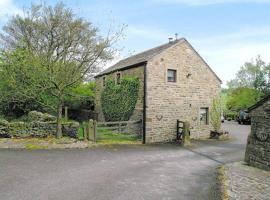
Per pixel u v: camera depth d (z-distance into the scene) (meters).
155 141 17.25
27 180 7.48
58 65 14.05
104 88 22.50
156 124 17.34
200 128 19.89
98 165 9.68
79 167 9.23
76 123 15.39
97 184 7.37
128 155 12.05
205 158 12.50
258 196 6.86
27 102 19.52
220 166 10.74
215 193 7.07
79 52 15.00
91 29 22.28
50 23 21.56
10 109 19.89
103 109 22.55
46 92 15.29
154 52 19.00
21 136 13.95
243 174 9.27
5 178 7.59
